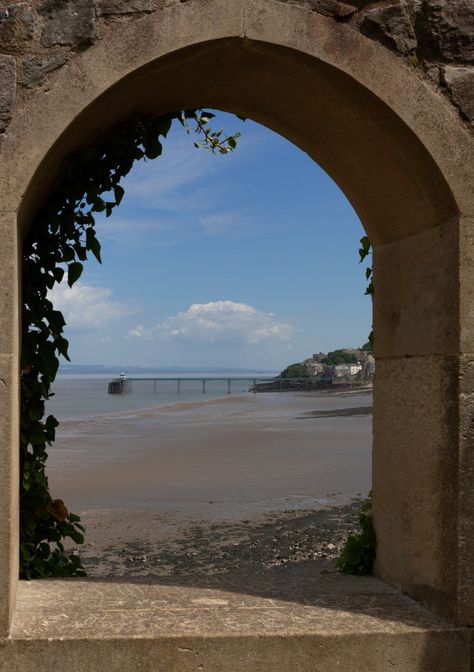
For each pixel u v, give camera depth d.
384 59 2.52
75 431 20.12
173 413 29.69
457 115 2.56
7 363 2.28
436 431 2.60
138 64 2.37
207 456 13.56
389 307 2.99
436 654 2.41
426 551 2.64
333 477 10.48
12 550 2.34
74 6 2.37
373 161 2.78
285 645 2.33
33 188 2.45
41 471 2.93
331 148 2.95
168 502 8.59
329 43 2.47
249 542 6.31
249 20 2.42
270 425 21.66
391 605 2.64
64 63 2.37
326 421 22.92
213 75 2.71
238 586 2.84
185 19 2.39
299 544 6.10
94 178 2.84
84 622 2.38
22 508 2.90
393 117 2.53
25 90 2.34
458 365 2.48
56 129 2.35
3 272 2.29
